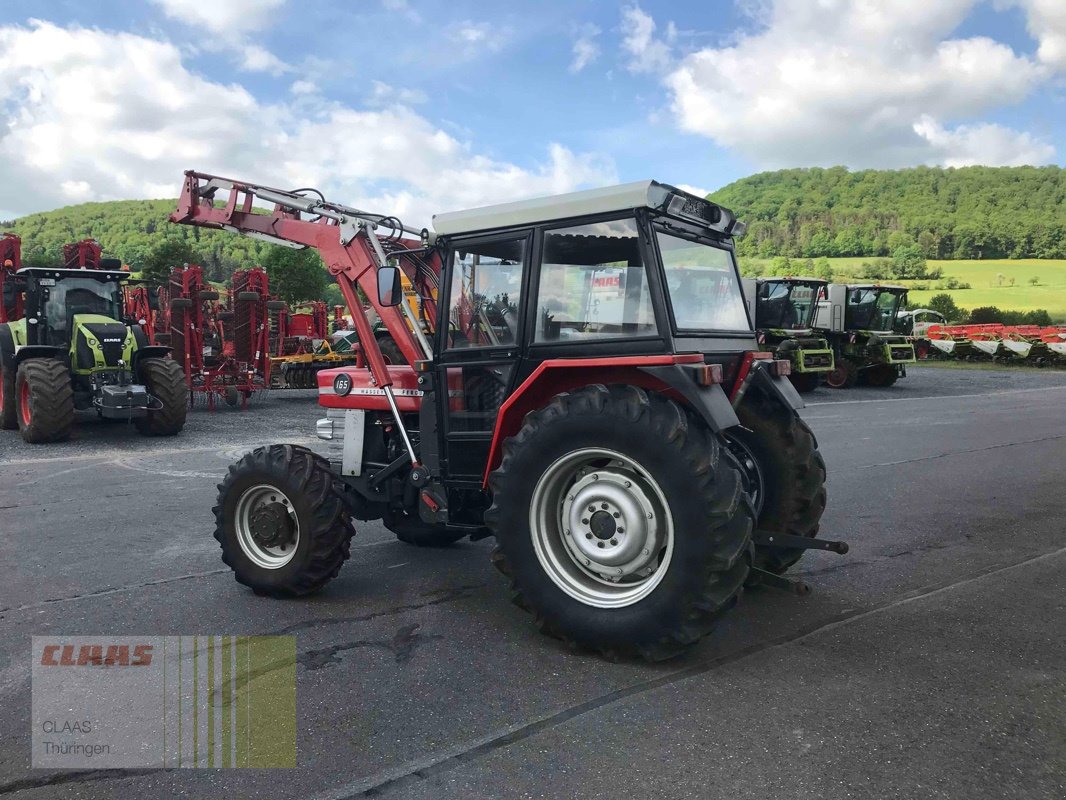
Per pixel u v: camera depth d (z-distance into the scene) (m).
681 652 3.37
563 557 3.63
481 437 4.10
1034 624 3.83
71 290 11.54
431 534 5.32
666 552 3.32
